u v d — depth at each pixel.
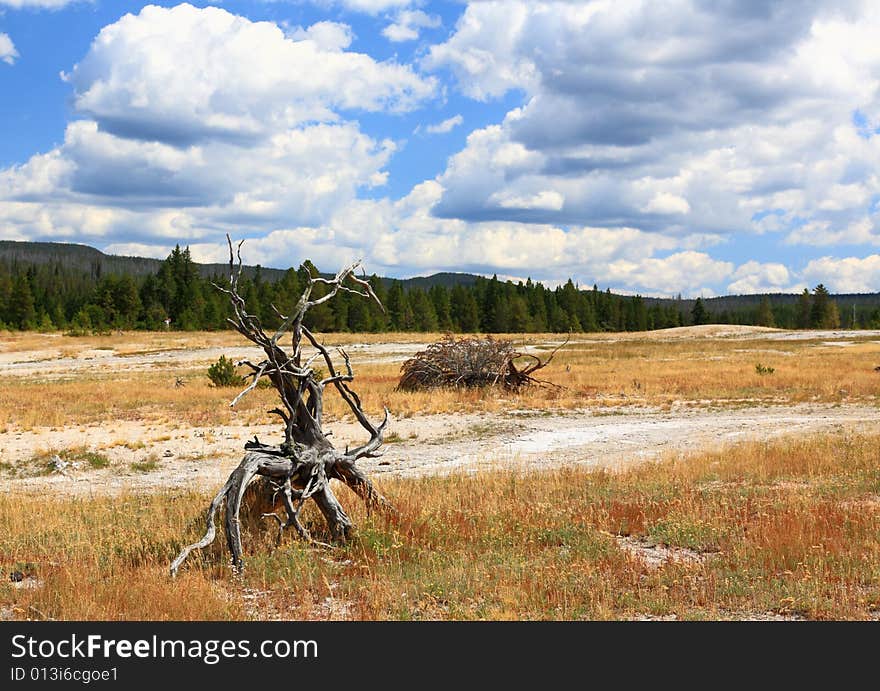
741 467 13.39
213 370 32.09
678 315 156.62
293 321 9.31
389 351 57.56
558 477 12.83
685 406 25.58
